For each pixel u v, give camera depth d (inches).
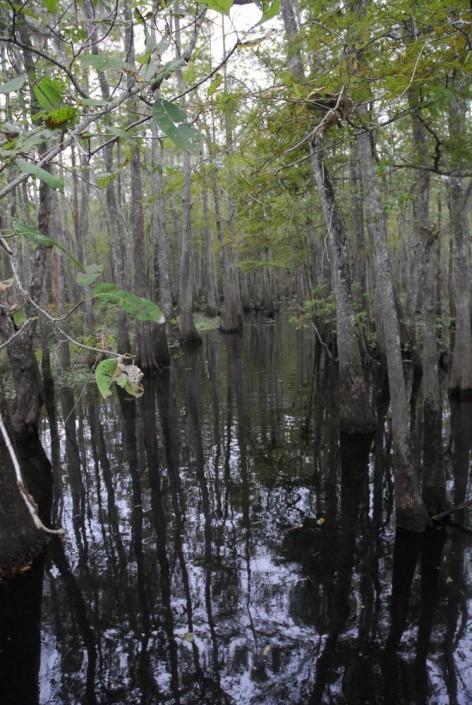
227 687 155.0
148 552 235.3
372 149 253.6
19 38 247.8
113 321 693.9
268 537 247.0
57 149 56.1
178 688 154.7
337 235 378.9
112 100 60.2
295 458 348.2
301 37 191.6
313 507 277.4
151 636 180.1
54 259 566.6
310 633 180.5
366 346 636.1
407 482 246.1
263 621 187.0
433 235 258.1
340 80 156.9
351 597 200.1
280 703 148.3
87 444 389.4
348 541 241.8
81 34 89.7
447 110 202.2
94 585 211.5
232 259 1036.5
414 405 468.4
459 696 149.3
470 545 233.5
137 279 629.0
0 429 39.0
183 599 200.8
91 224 1254.3
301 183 337.7
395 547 235.6
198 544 241.6
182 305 854.5
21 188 376.2
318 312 614.5
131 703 149.9
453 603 195.0
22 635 182.9
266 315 1341.0
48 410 486.6
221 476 320.8
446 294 952.3
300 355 751.1
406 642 174.2
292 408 468.1
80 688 156.6
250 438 390.0
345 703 148.0
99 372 50.0
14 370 384.5
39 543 233.8
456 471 321.4
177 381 599.8
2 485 220.2
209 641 176.4
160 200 716.7
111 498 293.4
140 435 406.3
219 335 983.0
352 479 313.7
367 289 634.8
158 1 62.9
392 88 158.1
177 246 1311.5
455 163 220.8
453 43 149.5
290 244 598.5
